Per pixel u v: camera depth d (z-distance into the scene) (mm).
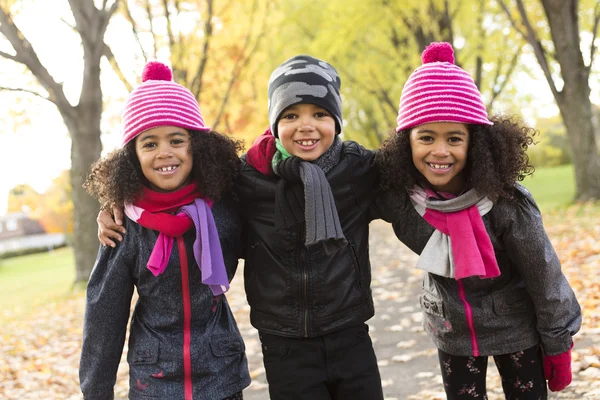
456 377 2449
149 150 2316
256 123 14211
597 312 4660
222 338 2352
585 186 11992
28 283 16531
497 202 2291
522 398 2410
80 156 10133
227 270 2465
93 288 2357
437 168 2291
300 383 2334
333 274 2359
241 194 2469
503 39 13977
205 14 11703
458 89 2268
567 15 11508
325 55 14148
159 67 2494
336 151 2418
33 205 38312
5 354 6410
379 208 2516
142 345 2312
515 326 2361
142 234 2336
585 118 11797
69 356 6016
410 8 12305
